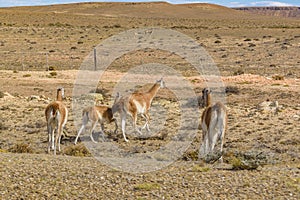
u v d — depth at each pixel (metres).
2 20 132.25
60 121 15.41
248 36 92.38
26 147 16.36
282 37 88.25
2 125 22.41
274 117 25.20
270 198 9.55
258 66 55.03
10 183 10.30
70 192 9.91
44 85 39.56
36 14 153.62
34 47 77.62
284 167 12.59
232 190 10.02
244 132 21.23
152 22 145.88
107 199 9.59
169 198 9.59
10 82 40.56
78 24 132.50
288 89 35.78
